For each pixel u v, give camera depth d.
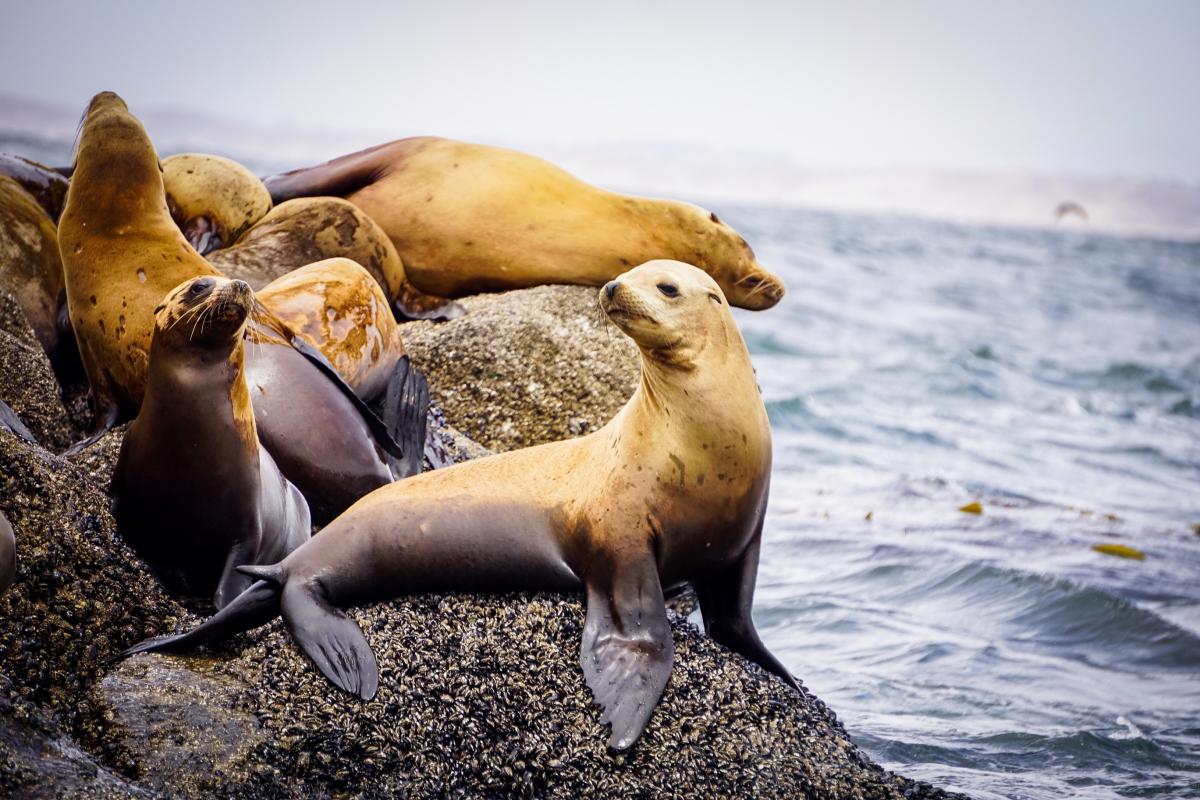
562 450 20.83
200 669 18.08
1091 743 24.14
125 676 17.66
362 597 19.55
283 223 33.41
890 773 19.64
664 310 19.52
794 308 94.38
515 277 36.12
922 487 43.28
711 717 18.95
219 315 19.28
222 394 19.98
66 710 17.34
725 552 20.28
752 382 20.39
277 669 18.11
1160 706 26.48
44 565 18.75
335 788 17.11
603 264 36.00
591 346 32.78
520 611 19.67
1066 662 28.84
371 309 27.64
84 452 23.66
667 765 18.22
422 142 38.12
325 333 26.58
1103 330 116.94
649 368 20.02
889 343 81.19
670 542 19.72
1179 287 194.25
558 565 19.86
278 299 26.72
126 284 25.44
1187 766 23.47
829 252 164.00
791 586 32.38
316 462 23.81
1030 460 50.81
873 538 36.50
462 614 19.52
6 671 17.41
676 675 19.33
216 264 31.44
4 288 28.19
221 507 20.27
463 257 36.12
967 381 68.69
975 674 27.42
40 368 26.72
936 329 94.00
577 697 18.53
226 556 20.61
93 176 26.17
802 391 59.91
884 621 30.23
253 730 17.17
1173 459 54.19
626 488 19.52
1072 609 31.72
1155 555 37.31
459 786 17.56
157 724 16.95
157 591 20.02
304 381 24.41
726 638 20.83
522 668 18.77
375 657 18.42
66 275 26.09
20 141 190.12
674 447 19.59
